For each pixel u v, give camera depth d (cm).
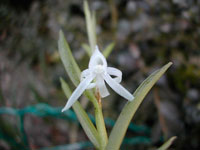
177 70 14
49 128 16
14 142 16
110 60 15
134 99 6
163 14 15
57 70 17
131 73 15
